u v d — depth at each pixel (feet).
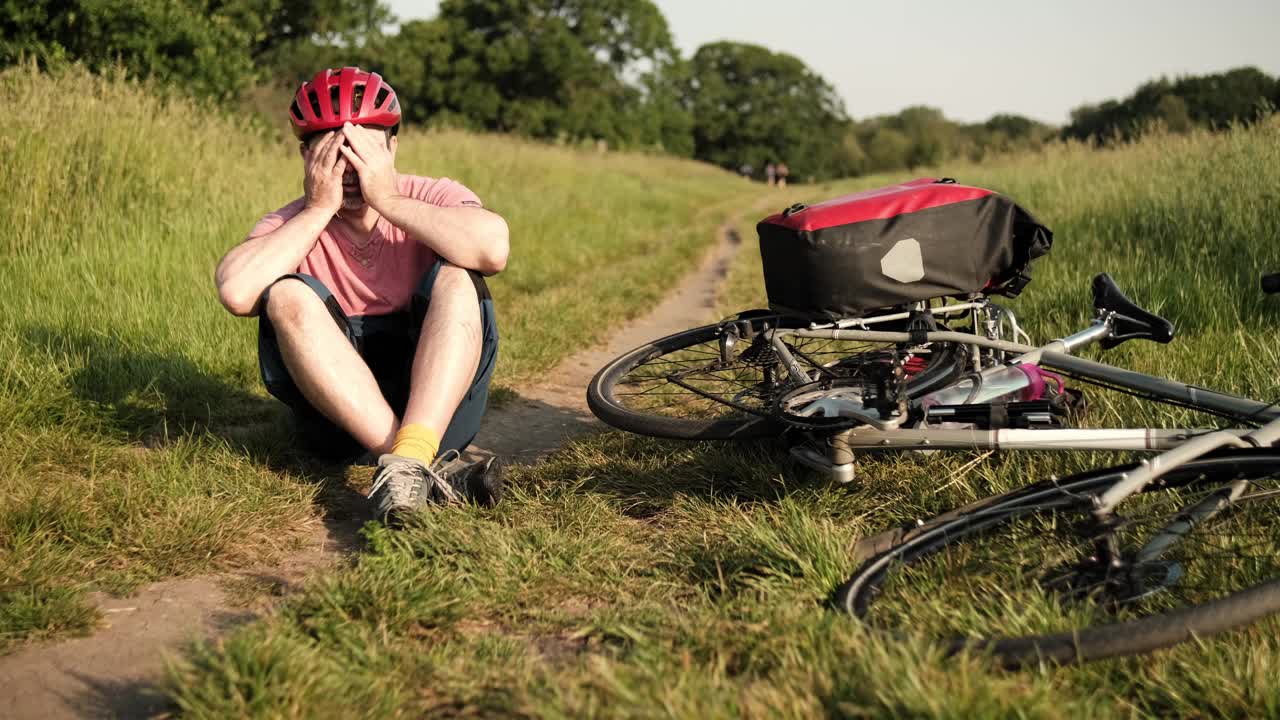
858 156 292.61
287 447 10.48
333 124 8.91
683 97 288.10
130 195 20.38
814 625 6.05
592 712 5.02
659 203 60.85
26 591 7.09
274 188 25.17
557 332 18.10
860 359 9.75
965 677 5.08
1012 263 9.12
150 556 7.86
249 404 12.75
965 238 8.58
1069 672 5.52
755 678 5.62
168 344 14.17
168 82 43.93
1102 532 6.41
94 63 41.24
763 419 9.13
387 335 9.80
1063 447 7.71
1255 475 6.88
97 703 5.92
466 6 208.44
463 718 5.55
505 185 45.37
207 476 9.36
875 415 7.84
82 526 8.18
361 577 6.94
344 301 9.75
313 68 114.73
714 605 6.86
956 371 8.90
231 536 8.29
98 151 20.49
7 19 40.11
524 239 32.17
